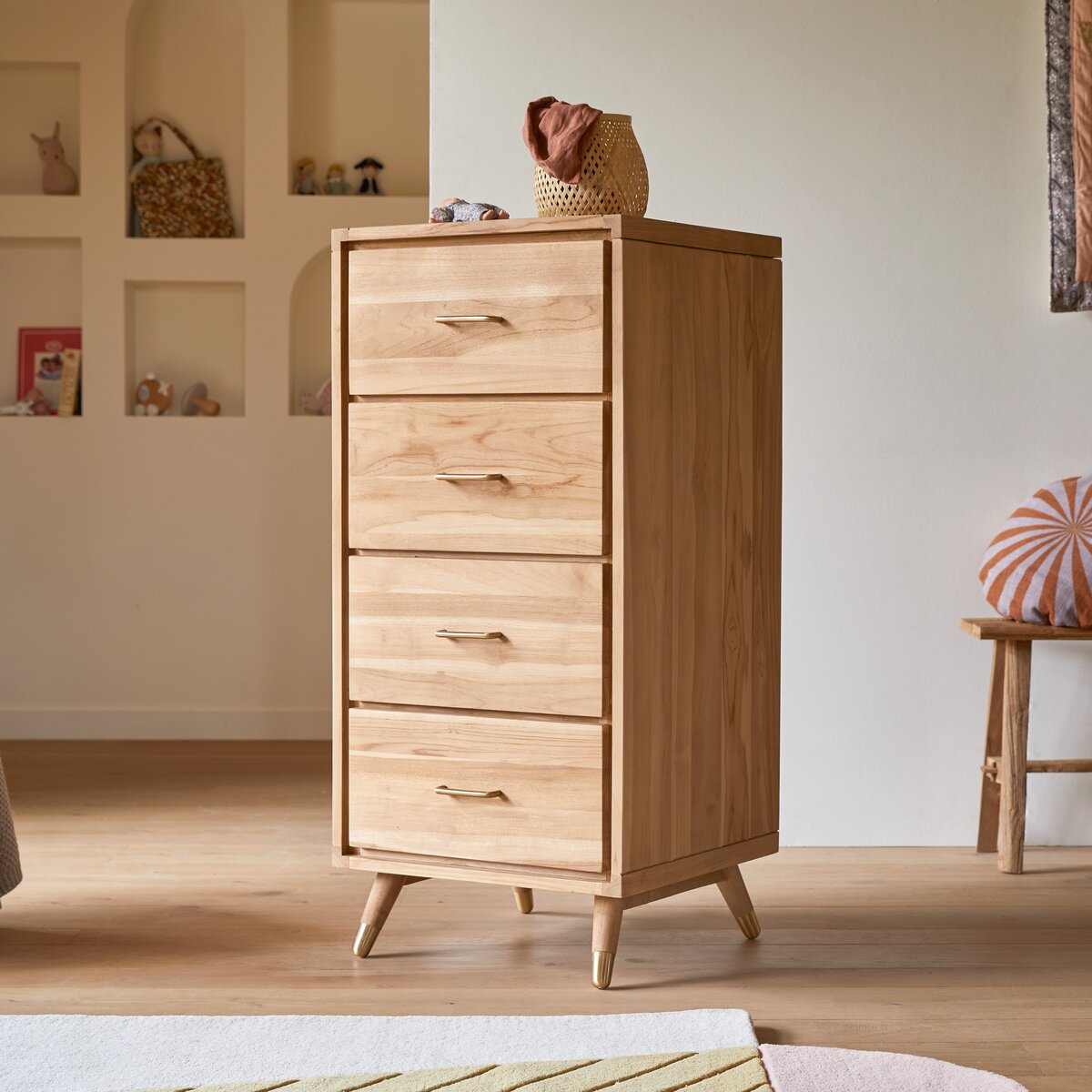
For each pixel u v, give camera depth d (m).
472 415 2.08
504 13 2.84
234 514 4.32
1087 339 2.87
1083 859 2.80
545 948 2.23
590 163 2.15
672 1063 1.72
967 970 2.12
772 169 2.85
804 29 2.84
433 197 2.86
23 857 2.79
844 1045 1.83
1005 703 2.68
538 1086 1.65
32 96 4.39
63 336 4.38
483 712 2.10
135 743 4.22
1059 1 2.78
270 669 4.34
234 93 4.37
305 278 4.37
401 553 2.15
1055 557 2.63
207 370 4.41
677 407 2.08
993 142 2.85
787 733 2.90
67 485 4.32
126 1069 1.71
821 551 2.88
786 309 2.86
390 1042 1.80
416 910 2.44
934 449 2.87
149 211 4.31
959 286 2.86
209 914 2.40
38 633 4.34
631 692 2.01
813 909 2.45
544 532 2.04
